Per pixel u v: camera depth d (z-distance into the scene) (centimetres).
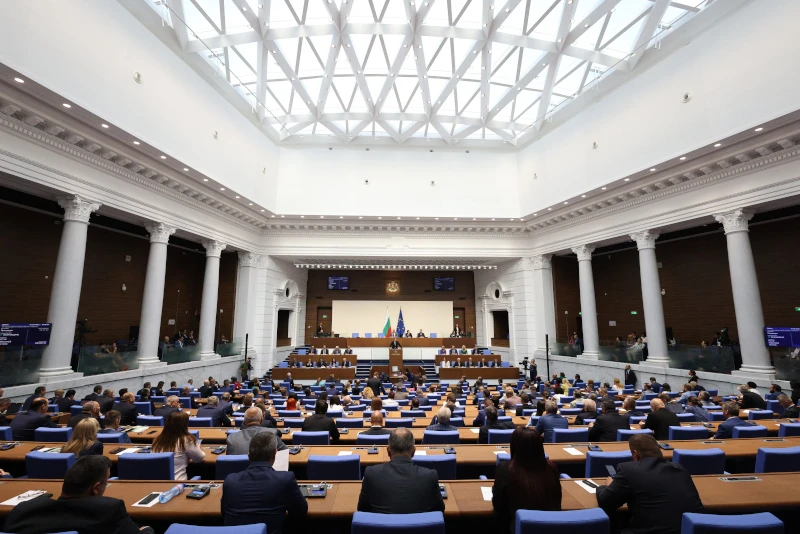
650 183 1205
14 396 762
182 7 1066
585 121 1418
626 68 1242
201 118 1229
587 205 1441
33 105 780
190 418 566
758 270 1240
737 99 952
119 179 1023
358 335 2100
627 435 466
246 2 1070
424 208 1723
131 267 1421
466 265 2022
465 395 1115
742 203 1004
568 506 267
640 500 239
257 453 255
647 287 1249
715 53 1009
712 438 481
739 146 976
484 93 1449
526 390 1003
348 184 1727
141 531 221
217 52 1248
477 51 1255
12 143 775
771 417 641
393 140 1759
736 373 997
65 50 794
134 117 965
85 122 877
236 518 231
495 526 298
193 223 1309
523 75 1402
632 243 1677
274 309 1798
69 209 902
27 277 1095
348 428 554
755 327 969
